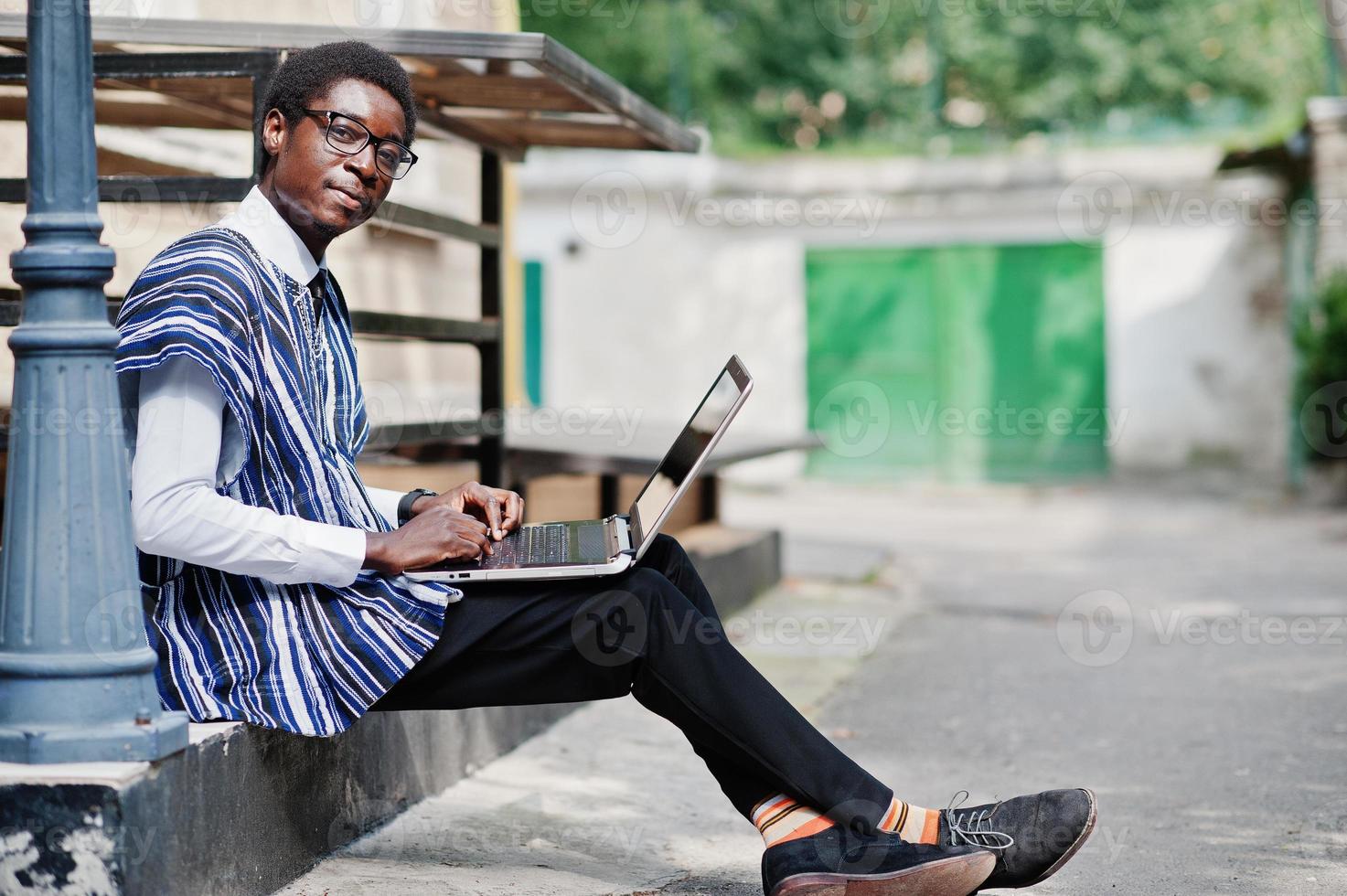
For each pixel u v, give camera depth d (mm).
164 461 2252
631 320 13539
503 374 4812
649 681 2426
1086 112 18500
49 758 2094
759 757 2379
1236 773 3664
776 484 13359
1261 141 11531
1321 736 4035
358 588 2439
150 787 2121
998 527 10094
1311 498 10883
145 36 3277
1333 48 11648
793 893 2297
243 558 2305
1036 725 4242
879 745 3986
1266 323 12492
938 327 13227
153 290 2326
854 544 8492
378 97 2508
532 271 13680
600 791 3428
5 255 3807
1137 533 9578
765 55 19266
